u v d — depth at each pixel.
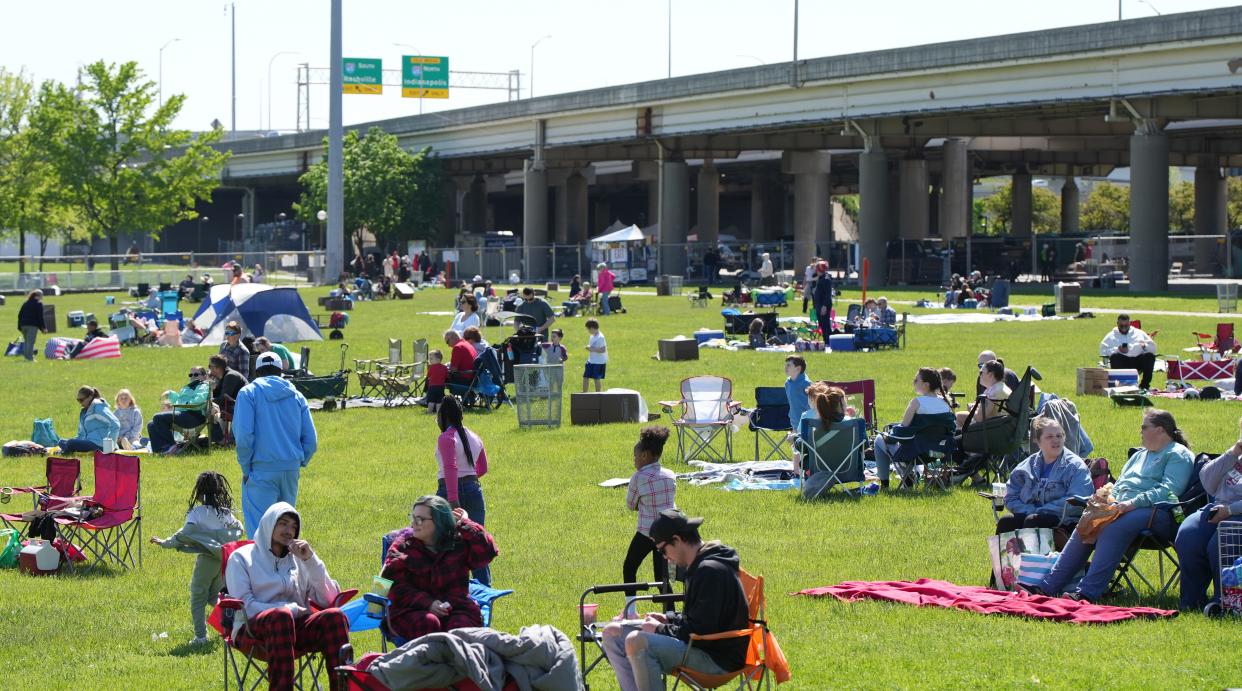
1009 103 59.62
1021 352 33.03
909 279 69.00
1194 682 8.67
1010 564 11.39
